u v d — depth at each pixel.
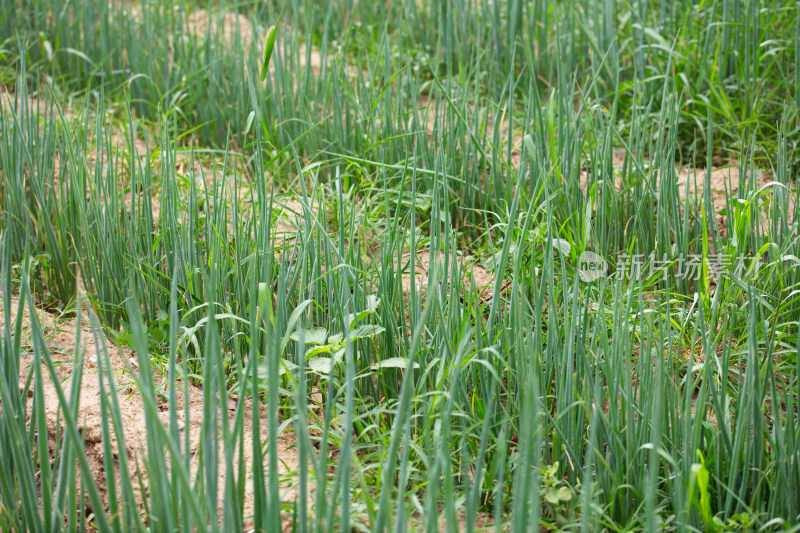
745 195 2.73
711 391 1.86
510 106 3.00
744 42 3.87
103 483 2.01
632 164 2.88
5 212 2.90
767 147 3.45
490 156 3.32
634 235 2.73
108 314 2.61
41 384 1.67
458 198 3.09
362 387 2.17
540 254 2.43
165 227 2.52
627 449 1.78
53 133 2.98
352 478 1.88
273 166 3.57
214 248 2.31
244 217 2.99
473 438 1.94
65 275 2.81
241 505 1.64
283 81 3.73
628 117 3.85
